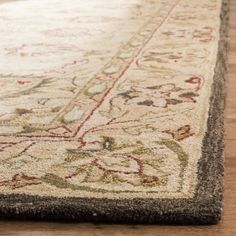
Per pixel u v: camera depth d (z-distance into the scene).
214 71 1.61
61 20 2.61
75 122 1.21
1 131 1.17
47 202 0.86
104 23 2.49
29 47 2.04
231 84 1.55
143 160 1.01
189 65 1.70
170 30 2.27
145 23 2.46
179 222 0.83
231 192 0.92
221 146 1.06
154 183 0.92
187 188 0.89
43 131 1.17
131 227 0.83
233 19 2.59
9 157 1.04
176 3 3.03
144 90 1.45
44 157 1.03
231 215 0.85
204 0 3.08
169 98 1.37
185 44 1.99
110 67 1.70
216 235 0.80
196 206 0.84
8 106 1.35
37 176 0.96
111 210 0.84
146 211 0.83
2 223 0.85
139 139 1.10
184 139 1.10
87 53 1.91
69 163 1.00
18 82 1.56
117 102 1.35
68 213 0.84
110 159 1.01
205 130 1.14
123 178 0.94
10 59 1.85
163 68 1.67
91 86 1.50
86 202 0.86
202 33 2.18
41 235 0.82
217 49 1.89
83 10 2.91
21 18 2.69
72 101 1.37
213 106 1.29
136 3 3.10
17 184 0.93
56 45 2.06
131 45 2.01
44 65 1.76
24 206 0.85
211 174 0.94
